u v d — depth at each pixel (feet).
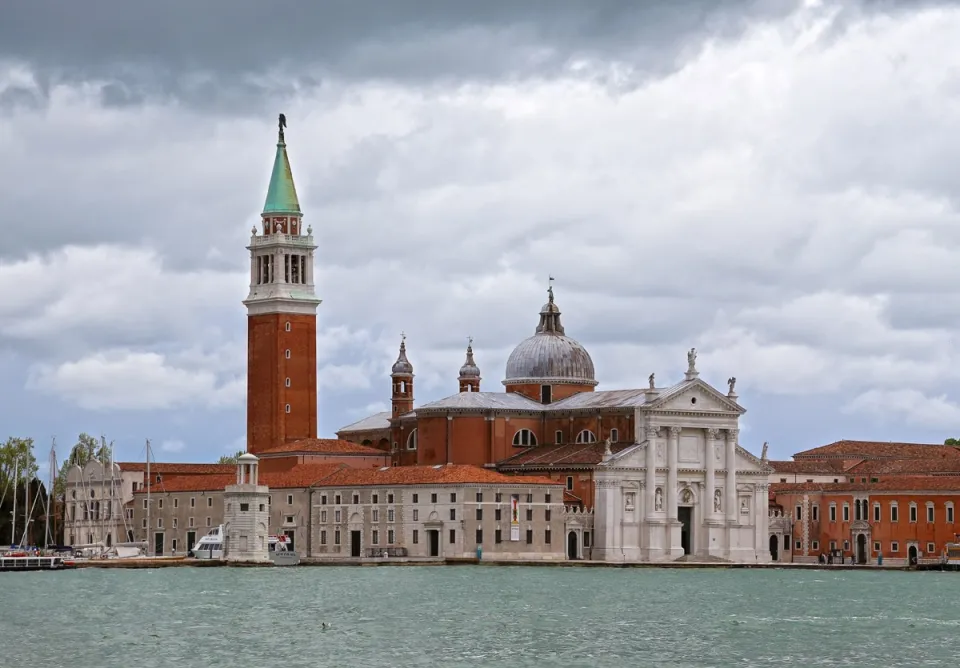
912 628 629.92
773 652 563.07
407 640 588.91
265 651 562.25
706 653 560.61
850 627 631.97
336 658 547.08
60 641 588.09
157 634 606.14
